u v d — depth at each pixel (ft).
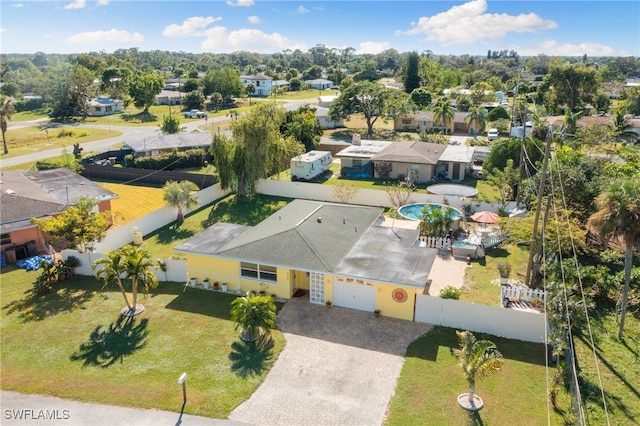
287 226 98.73
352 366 69.62
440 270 101.96
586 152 190.90
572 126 214.28
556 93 341.62
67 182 145.07
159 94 423.23
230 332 78.95
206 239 100.73
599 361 70.90
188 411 60.64
